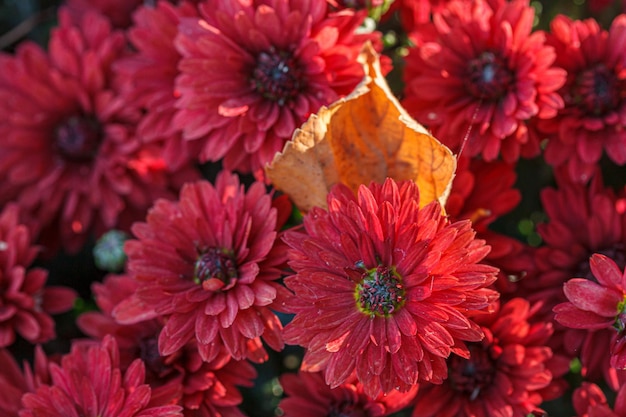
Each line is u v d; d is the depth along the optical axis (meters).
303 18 0.41
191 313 0.38
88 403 0.38
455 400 0.39
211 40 0.41
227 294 0.38
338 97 0.40
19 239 0.44
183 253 0.39
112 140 0.46
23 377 0.42
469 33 0.41
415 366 0.35
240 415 0.39
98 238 0.48
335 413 0.39
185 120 0.42
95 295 0.47
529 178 0.46
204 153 0.43
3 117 0.47
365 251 0.35
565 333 0.39
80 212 0.47
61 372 0.39
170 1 0.49
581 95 0.41
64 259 0.50
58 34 0.47
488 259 0.40
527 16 0.40
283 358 0.45
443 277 0.35
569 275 0.40
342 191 0.37
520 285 0.41
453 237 0.35
